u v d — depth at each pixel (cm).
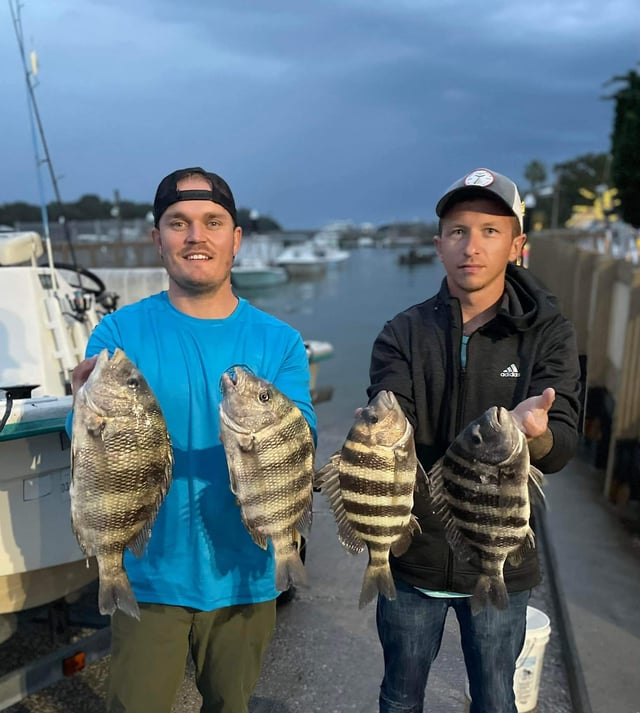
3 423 275
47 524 317
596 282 753
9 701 304
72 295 462
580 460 727
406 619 239
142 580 231
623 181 1728
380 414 206
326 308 2894
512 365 232
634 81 1741
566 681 347
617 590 414
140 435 213
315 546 520
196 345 242
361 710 327
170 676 230
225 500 235
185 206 234
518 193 235
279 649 379
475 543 212
